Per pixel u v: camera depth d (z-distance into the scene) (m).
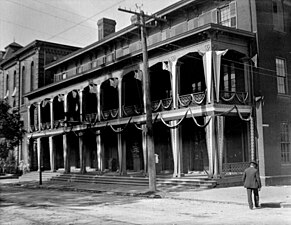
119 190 24.14
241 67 25.80
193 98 24.22
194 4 28.70
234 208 15.37
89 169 40.53
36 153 46.75
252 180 15.05
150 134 22.23
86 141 42.59
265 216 12.94
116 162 36.53
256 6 25.53
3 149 29.69
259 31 25.38
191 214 13.94
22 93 51.66
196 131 28.80
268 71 25.47
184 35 24.45
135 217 13.52
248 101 24.92
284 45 26.86
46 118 46.22
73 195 23.88
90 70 33.78
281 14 27.14
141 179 27.25
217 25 23.20
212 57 23.31
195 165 28.72
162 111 26.78
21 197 23.89
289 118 26.33
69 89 37.72
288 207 15.25
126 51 36.31
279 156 25.20
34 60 49.00
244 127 25.59
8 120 29.81
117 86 32.44
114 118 31.44
